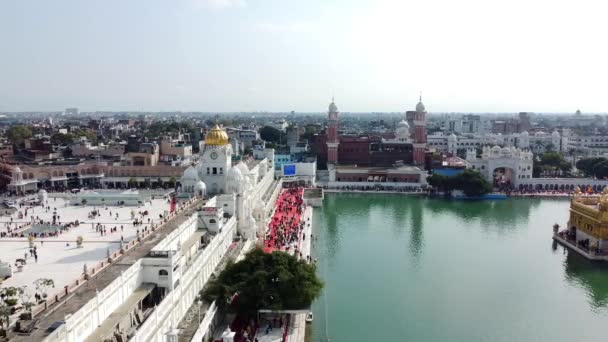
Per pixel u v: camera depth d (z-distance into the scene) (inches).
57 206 5078.7
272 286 3144.7
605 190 5383.9
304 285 3166.8
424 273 4485.7
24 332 1967.3
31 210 4867.1
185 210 4367.6
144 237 3378.4
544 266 4734.3
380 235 5826.8
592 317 3590.1
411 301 3843.5
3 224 4232.3
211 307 3009.4
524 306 3774.6
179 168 7672.2
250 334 3075.8
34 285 2610.7
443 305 3772.1
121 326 2370.8
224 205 4906.5
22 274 2815.0
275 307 3051.2
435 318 3535.9
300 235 5536.4
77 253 3265.3
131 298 2596.0
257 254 3358.8
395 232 5984.3
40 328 1999.3
